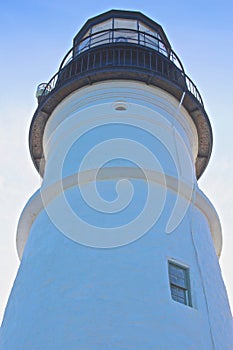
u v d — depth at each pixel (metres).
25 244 14.62
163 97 16.75
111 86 16.56
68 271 11.55
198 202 14.73
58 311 10.84
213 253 14.00
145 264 11.50
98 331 10.14
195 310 11.41
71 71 17.61
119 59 17.25
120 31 18.91
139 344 9.97
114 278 11.10
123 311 10.47
